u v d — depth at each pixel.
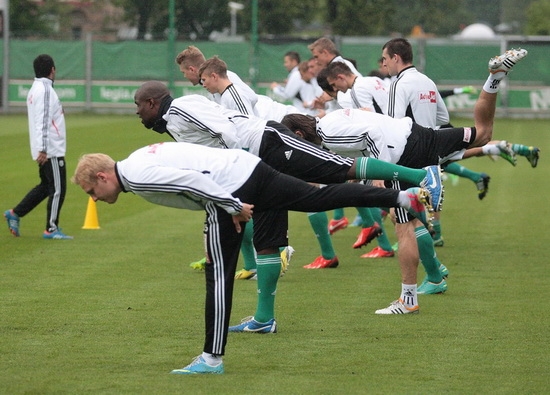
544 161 42.19
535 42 67.00
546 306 15.16
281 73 66.94
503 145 19.44
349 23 84.25
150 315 14.33
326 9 85.62
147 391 10.38
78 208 27.38
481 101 14.45
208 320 11.15
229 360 11.85
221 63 16.56
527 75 67.75
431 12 119.56
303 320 14.17
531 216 26.30
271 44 66.94
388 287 16.75
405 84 16.19
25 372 11.16
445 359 11.88
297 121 14.62
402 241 14.50
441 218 26.05
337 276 17.91
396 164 13.93
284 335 13.23
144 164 10.84
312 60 25.81
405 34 118.81
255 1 66.81
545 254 20.28
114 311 14.59
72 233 22.91
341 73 19.06
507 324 13.87
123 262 19.06
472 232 23.50
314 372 11.27
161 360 11.77
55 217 21.98
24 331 13.28
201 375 11.09
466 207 28.33
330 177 13.30
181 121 13.43
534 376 11.10
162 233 23.02
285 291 16.45
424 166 14.47
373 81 18.50
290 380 10.89
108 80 68.88
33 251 20.30
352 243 22.17
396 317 14.36
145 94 13.53
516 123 63.25
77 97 69.38
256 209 11.58
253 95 16.80
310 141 14.73
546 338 13.02
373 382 10.82
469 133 14.49
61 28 88.69
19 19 82.31
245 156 11.50
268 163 13.60
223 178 11.23
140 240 21.92
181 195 11.16
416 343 12.72
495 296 15.98
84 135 50.38
